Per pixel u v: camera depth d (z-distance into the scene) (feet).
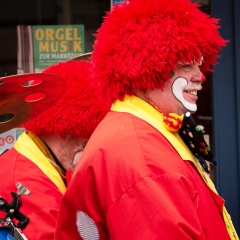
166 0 13.50
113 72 13.64
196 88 13.92
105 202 12.35
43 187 16.72
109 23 13.87
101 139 13.14
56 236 13.39
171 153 12.77
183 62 13.44
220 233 13.03
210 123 25.44
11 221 12.98
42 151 18.01
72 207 13.17
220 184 25.16
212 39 13.84
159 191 11.88
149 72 13.17
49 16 26.63
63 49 26.58
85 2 26.53
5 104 14.65
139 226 11.74
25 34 26.63
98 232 12.77
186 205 11.87
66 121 17.26
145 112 13.53
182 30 13.29
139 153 12.40
